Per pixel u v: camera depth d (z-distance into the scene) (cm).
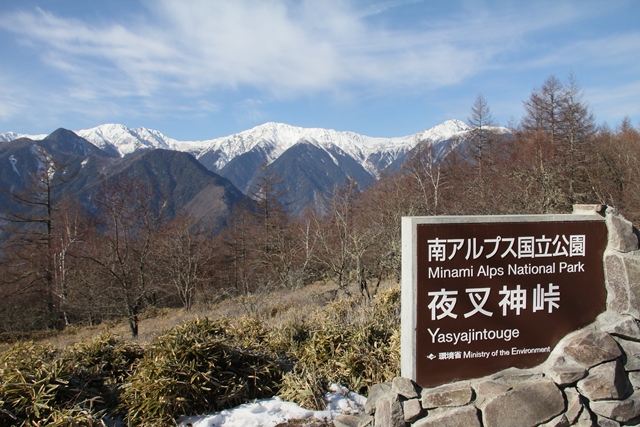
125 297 1533
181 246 2439
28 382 411
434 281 347
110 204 1767
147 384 422
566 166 2241
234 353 496
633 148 2542
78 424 389
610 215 370
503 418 329
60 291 2439
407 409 335
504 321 354
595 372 347
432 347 346
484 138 3647
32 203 2664
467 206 1886
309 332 626
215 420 408
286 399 457
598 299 367
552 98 3033
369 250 1639
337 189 1980
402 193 2003
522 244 357
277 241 2683
